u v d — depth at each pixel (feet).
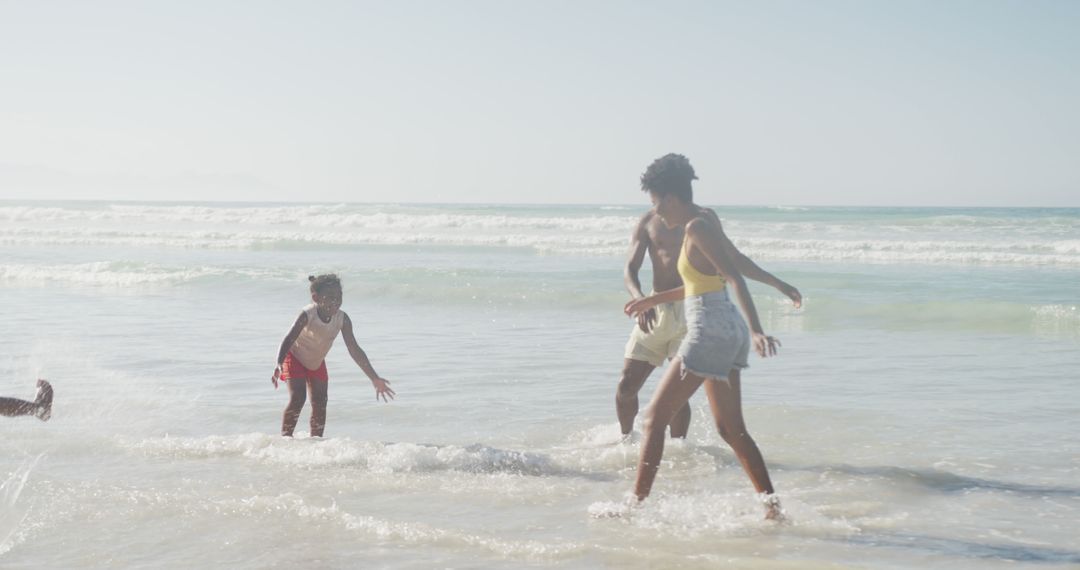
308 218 128.26
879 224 111.65
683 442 19.76
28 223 130.82
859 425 21.68
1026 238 95.09
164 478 17.35
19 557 13.37
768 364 31.07
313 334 21.31
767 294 49.70
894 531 14.29
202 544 13.82
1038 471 17.70
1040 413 22.98
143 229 118.52
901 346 35.01
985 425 21.67
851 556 13.15
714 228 14.67
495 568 12.79
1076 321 39.70
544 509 15.58
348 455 18.60
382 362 31.78
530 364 31.19
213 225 126.31
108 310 46.29
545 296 48.57
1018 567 12.68
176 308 47.21
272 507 15.46
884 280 57.06
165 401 25.23
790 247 83.87
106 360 31.81
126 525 14.69
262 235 103.71
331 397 25.93
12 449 19.47
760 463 14.99
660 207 15.08
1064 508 15.40
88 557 13.33
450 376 29.04
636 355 19.77
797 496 16.20
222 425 22.63
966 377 28.35
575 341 36.58
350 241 93.76
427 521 14.96
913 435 20.68
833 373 29.22
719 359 14.56
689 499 15.89
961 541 13.78
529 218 118.42
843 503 15.76
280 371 20.77
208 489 16.60
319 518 14.92
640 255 19.36
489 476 17.56
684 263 14.85
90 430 21.61
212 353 33.32
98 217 139.03
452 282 56.29
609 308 46.70
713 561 12.80
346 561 13.11
